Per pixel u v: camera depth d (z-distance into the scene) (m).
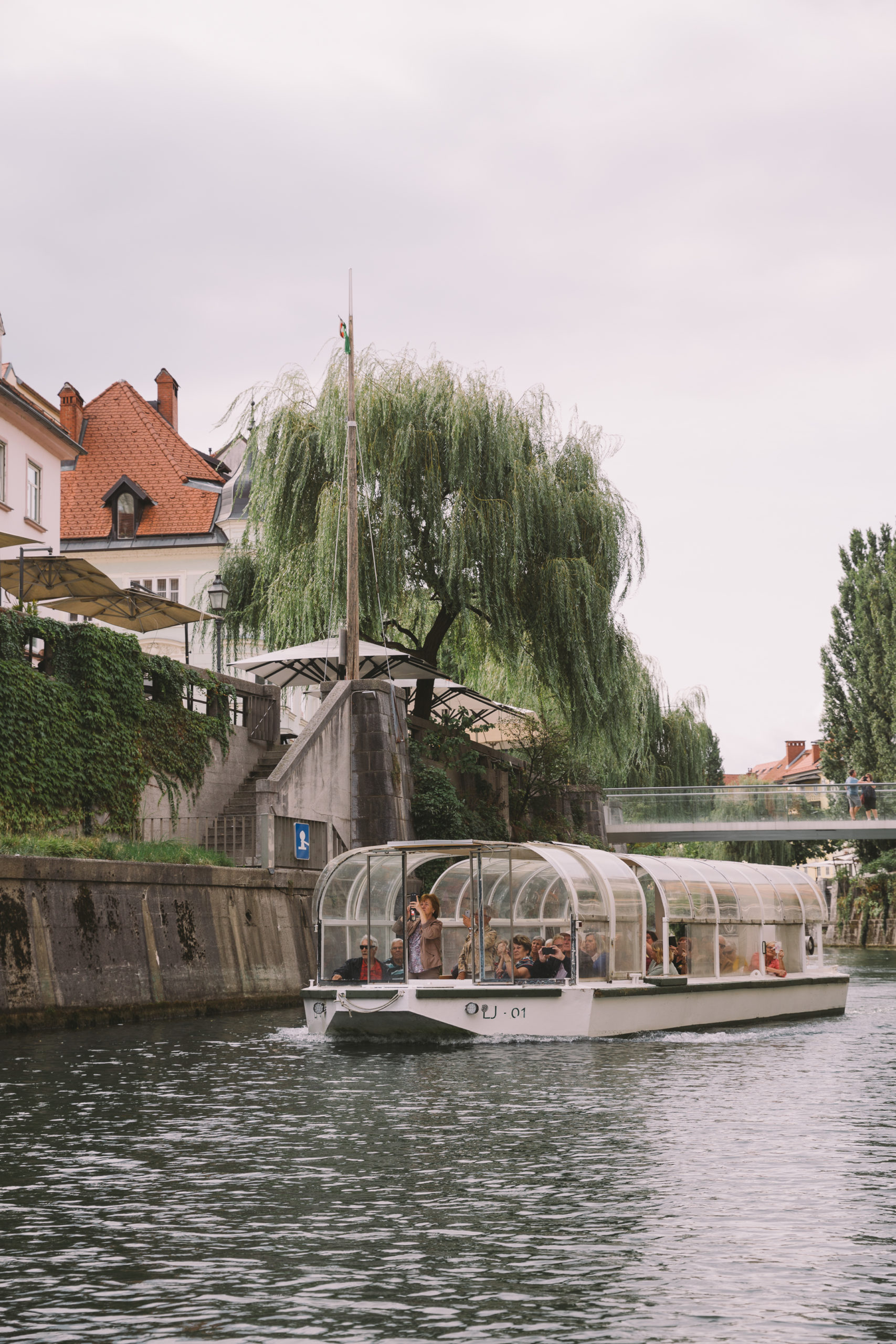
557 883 22.00
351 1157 10.93
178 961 22.78
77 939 20.25
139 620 31.92
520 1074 15.95
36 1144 11.40
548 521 35.91
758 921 24.61
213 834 29.39
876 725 66.69
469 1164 10.65
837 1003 26.22
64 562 28.41
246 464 37.06
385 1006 18.77
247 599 39.25
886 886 75.75
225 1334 6.82
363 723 31.38
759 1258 8.09
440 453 35.12
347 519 33.09
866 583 68.12
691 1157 10.95
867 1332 6.85
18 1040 18.53
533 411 37.03
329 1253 8.18
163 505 55.56
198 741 29.42
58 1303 7.29
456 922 22.72
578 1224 8.83
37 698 23.95
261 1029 20.73
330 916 21.05
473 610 35.78
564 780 43.22
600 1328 6.91
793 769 140.88
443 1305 7.25
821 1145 11.47
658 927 23.23
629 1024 20.27
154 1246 8.33
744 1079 15.62
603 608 36.19
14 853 20.42
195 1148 11.27
